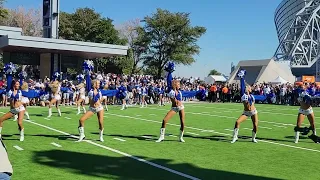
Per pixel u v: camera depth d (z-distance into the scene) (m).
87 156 8.87
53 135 11.89
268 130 14.52
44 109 21.55
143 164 8.18
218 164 8.34
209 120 17.66
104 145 10.34
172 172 7.51
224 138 12.15
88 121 16.03
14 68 10.41
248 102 11.21
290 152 10.01
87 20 55.62
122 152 9.43
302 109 11.54
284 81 43.59
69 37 55.69
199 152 9.66
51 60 32.28
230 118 18.75
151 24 53.69
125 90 23.67
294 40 88.62
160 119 17.50
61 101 25.38
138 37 57.06
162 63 54.78
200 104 30.47
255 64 46.81
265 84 35.72
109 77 30.41
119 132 12.91
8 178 3.10
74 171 7.39
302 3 100.75
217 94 34.34
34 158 8.49
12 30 33.62
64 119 16.55
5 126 13.70
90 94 10.76
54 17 31.50
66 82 26.12
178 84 11.10
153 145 10.52
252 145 10.94
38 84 24.92
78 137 11.58
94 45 31.06
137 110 22.64
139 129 13.80
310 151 10.23
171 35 54.22
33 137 11.40
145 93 26.69
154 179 6.95
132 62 58.66
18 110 10.55
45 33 31.75
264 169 7.98
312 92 13.59
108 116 18.50
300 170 7.97
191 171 7.64
